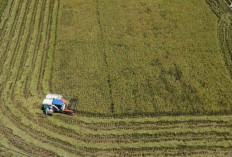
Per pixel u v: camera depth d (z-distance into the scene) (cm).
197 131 4038
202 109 4350
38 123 4112
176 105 4388
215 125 4172
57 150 3741
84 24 5953
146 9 6450
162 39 5606
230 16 6300
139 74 4847
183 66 5031
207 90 4612
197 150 3834
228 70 5022
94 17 6169
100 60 5100
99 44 5456
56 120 4150
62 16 6188
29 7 6506
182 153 3784
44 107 4184
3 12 6275
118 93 4519
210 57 5244
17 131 3956
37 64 5056
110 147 3803
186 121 4197
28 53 5278
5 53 5288
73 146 3822
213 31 5844
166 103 4409
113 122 4134
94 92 4525
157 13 6328
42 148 3756
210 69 5000
